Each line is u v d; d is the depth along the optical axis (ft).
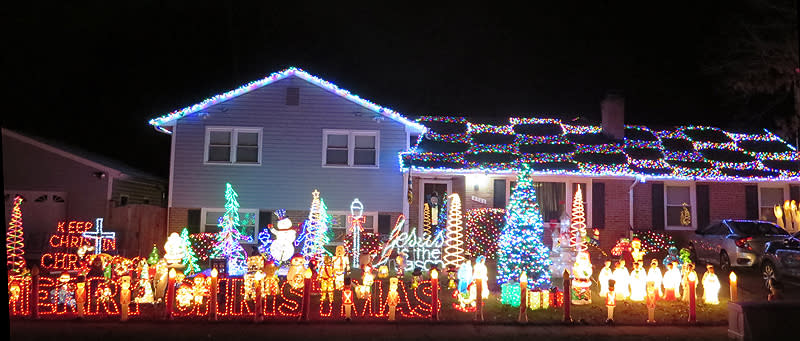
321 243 60.75
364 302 42.60
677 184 74.69
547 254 42.24
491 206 70.18
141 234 68.80
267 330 34.37
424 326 35.70
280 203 69.92
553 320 37.27
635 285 43.57
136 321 35.99
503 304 41.57
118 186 77.41
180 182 69.41
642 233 72.13
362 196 70.59
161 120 69.51
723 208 74.74
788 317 33.04
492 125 81.15
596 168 70.95
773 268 53.06
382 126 71.67
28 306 39.63
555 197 72.02
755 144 81.61
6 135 71.67
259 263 43.16
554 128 81.00
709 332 35.12
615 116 79.36
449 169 68.49
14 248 57.26
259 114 70.74
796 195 75.82
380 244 65.92
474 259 68.18
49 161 72.59
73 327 34.50
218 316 37.52
